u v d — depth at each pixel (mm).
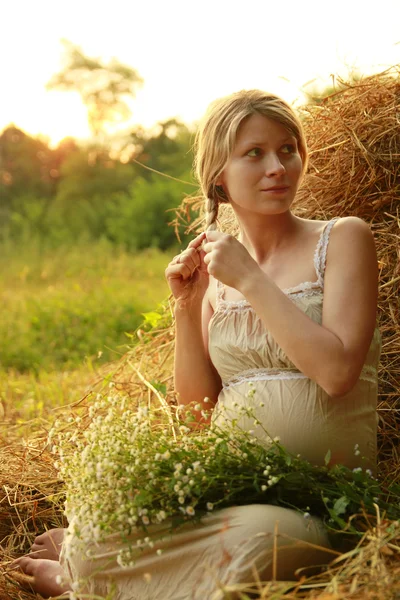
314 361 1954
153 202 17422
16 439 3426
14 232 19172
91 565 2010
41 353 6652
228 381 2250
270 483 1903
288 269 2184
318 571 1863
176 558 1889
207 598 1817
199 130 2291
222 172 2217
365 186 2922
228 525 1851
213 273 2084
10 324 7465
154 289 9875
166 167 25125
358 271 2066
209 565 1841
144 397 3316
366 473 2047
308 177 3076
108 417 2090
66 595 2104
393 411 2678
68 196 25938
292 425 2064
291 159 2152
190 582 1869
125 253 14586
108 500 1958
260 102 2139
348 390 1976
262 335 2127
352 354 1966
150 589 1930
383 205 2926
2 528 2607
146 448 2016
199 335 2479
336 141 3021
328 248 2123
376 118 2926
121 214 18969
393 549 1798
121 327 7496
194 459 1992
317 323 2051
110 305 8172
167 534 1918
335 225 2141
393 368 2736
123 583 1979
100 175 26328
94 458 2018
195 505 1917
